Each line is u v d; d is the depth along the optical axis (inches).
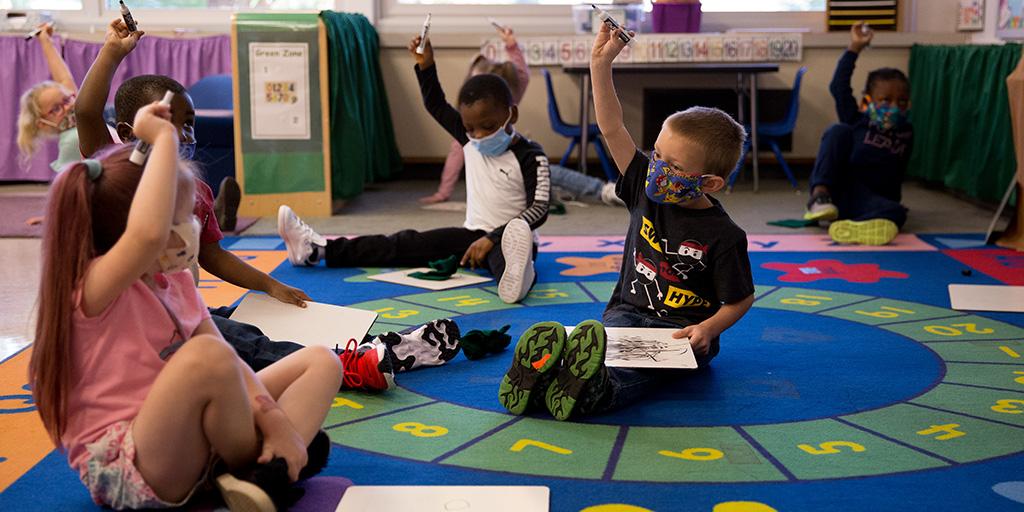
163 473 61.1
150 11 250.8
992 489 69.9
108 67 89.4
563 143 250.2
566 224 186.2
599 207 206.8
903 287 133.1
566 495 68.3
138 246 57.8
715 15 258.5
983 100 196.1
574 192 212.4
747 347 105.3
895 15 245.3
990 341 107.6
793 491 69.3
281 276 140.0
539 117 248.7
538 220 140.4
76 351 60.9
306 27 185.6
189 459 61.6
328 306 98.3
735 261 89.4
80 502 67.4
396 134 250.4
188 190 62.1
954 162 211.8
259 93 185.9
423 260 145.3
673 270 92.3
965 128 207.5
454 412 85.1
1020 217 159.9
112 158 62.3
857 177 180.1
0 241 164.2
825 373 96.4
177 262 62.5
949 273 141.4
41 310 60.1
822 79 245.8
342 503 65.6
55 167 169.3
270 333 92.6
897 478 71.7
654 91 247.4
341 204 208.7
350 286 133.8
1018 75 158.2
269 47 185.2
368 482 70.5
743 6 258.4
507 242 125.3
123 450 60.5
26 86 227.9
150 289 63.2
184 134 90.1
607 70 91.4
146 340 62.3
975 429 81.7
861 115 182.2
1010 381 94.1
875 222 161.8
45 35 171.5
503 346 103.0
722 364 99.3
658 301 94.0
